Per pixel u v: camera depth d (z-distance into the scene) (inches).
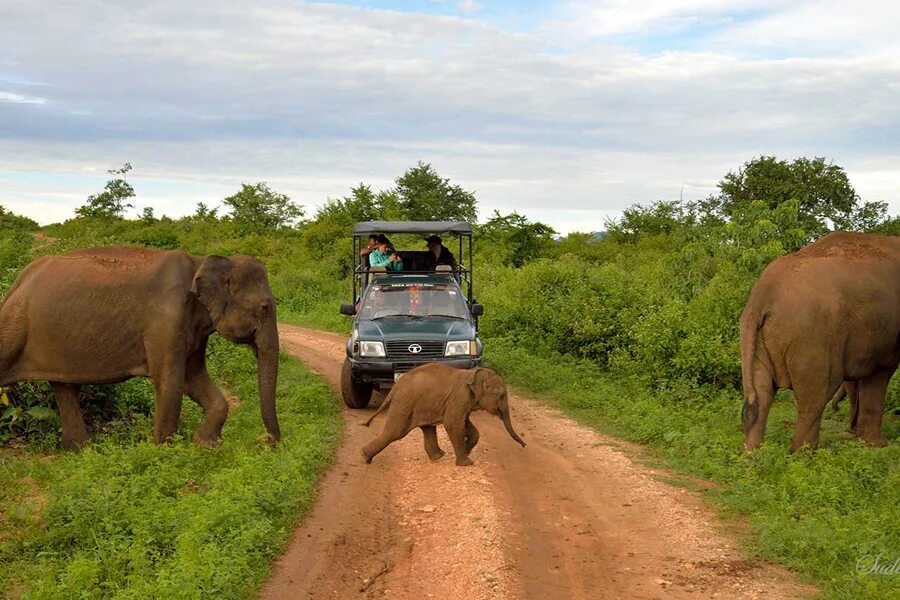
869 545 254.1
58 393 368.5
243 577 231.6
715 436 402.3
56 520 269.6
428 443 373.1
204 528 244.8
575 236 1631.4
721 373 506.0
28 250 658.8
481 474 350.9
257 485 287.7
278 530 270.4
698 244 660.7
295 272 1243.2
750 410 378.6
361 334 483.8
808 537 260.1
